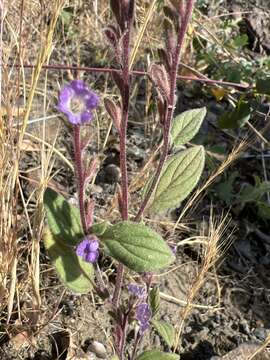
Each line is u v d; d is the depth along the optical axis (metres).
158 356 0.17
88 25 0.30
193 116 0.17
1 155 0.18
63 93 0.12
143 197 0.17
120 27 0.14
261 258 0.25
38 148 0.25
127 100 0.14
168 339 0.17
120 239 0.14
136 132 0.28
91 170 0.14
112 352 0.21
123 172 0.15
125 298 0.22
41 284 0.21
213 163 0.27
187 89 0.31
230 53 0.31
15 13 0.24
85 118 0.13
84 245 0.14
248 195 0.26
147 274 0.18
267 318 0.23
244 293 0.24
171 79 0.14
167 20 0.14
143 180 0.24
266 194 0.27
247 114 0.27
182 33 0.13
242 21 0.36
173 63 0.14
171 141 0.16
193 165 0.17
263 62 0.33
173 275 0.24
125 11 0.13
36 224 0.19
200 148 0.17
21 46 0.20
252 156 0.29
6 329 0.20
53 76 0.28
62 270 0.15
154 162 0.26
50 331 0.21
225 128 0.28
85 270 0.16
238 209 0.26
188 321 0.22
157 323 0.18
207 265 0.21
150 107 0.28
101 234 0.15
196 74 0.29
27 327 0.20
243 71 0.31
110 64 0.29
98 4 0.31
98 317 0.21
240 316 0.23
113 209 0.23
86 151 0.26
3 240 0.19
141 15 0.29
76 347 0.20
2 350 0.20
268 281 0.24
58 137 0.26
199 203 0.26
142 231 0.14
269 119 0.30
